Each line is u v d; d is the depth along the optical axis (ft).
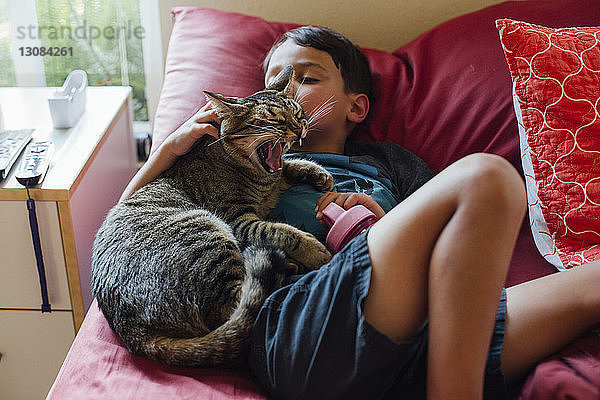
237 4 5.64
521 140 4.13
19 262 4.07
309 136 4.42
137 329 3.11
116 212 3.59
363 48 5.26
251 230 3.55
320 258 3.44
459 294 2.52
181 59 4.99
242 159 3.81
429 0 5.58
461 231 2.54
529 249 4.09
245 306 2.96
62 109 4.61
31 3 5.50
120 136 5.28
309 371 2.71
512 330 2.90
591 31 4.15
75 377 2.99
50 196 3.86
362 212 3.42
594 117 3.90
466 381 2.52
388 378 2.70
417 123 4.66
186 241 3.25
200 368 3.07
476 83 4.61
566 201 3.85
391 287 2.67
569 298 2.95
